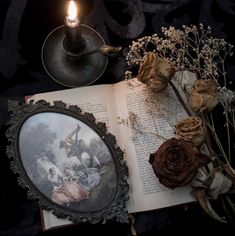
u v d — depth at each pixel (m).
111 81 0.67
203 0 0.70
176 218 0.63
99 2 0.70
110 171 0.62
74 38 0.61
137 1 0.70
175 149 0.55
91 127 0.63
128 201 0.62
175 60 0.67
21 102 0.66
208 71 0.61
